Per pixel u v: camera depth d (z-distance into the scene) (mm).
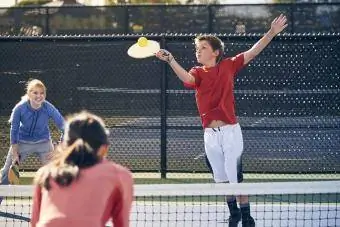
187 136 25047
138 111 23609
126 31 43188
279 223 15445
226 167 13438
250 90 22016
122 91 23375
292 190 12016
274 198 17828
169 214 16203
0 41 21109
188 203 17328
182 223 15430
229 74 13477
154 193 11938
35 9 43188
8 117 22812
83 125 7871
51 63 22594
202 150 23703
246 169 21375
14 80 22609
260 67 21922
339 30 41219
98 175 7672
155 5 42781
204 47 13430
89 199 7562
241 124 23547
